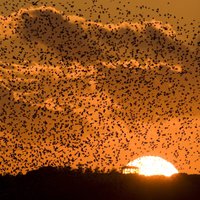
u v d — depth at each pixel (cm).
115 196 12781
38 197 12712
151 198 12875
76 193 12794
